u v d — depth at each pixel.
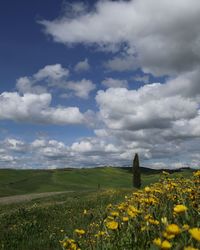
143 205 5.96
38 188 102.50
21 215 25.05
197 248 3.65
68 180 121.56
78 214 23.92
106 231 5.51
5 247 16.67
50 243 16.27
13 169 138.25
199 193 6.26
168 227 3.85
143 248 4.66
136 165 68.00
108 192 40.12
